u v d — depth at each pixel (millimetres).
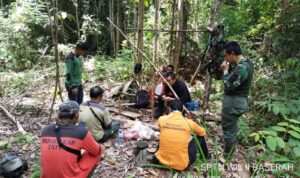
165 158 3871
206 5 9602
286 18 5730
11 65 9406
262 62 6371
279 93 5473
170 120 3895
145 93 6059
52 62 9375
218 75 4781
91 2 12844
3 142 4320
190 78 8062
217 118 5480
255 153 4441
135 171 3875
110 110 5781
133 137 4633
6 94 6785
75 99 5160
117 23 11312
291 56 5781
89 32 10953
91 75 8336
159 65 7930
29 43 10219
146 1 6375
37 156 4102
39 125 5051
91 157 3129
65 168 2857
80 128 2977
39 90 7129
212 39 4789
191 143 3973
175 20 7762
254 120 5457
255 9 8203
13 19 9578
